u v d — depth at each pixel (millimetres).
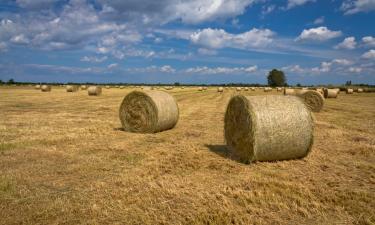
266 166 9758
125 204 6758
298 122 10188
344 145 12523
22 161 9766
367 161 10312
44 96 41031
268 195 7223
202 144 12672
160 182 7938
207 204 6762
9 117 19781
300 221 6219
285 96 10789
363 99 42219
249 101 10242
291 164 9977
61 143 12391
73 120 18891
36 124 17047
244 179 8320
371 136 14539
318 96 26203
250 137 10000
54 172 8750
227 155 10883
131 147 11953
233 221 6133
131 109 15789
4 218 6082
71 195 7188
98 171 8906
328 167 9633
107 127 16672
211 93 56750
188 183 7961
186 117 21312
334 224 6117
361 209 6688
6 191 7312
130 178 8234
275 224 6078
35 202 6785
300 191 7484
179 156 10578
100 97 39844
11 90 58688
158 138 13969
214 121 19312
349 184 8148
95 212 6359
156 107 15242
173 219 6137
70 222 6004
